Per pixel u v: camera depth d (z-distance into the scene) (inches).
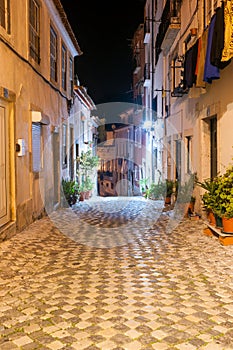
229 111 304.5
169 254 239.8
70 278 192.9
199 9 386.6
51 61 474.3
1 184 277.3
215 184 277.9
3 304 158.9
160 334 130.8
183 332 132.1
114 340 126.9
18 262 221.6
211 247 253.1
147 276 195.3
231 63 295.4
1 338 129.3
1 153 277.4
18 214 308.2
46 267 212.7
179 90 447.8
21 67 323.3
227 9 251.0
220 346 122.6
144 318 143.7
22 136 323.6
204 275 195.5
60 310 152.1
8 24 290.5
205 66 298.0
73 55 652.7
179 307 154.0
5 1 284.7
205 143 385.1
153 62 796.6
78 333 132.2
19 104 314.7
